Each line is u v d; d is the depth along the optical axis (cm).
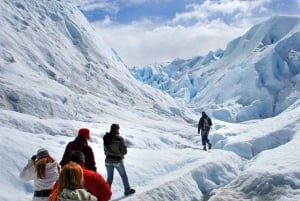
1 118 1842
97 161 1430
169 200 1239
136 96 5228
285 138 2278
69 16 6275
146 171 1461
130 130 2409
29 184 1107
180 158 1750
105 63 5947
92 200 481
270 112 6744
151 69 14812
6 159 1158
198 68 13800
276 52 7769
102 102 4038
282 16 9369
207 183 1540
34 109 2978
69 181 480
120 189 1251
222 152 2083
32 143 1344
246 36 10506
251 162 1852
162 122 3931
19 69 3844
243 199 1230
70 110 3262
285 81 7231
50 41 5238
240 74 7950
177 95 11131
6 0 5325
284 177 1281
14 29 4862
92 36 6481
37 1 5947
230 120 6475
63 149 1419
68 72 4828
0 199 962
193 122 4950
